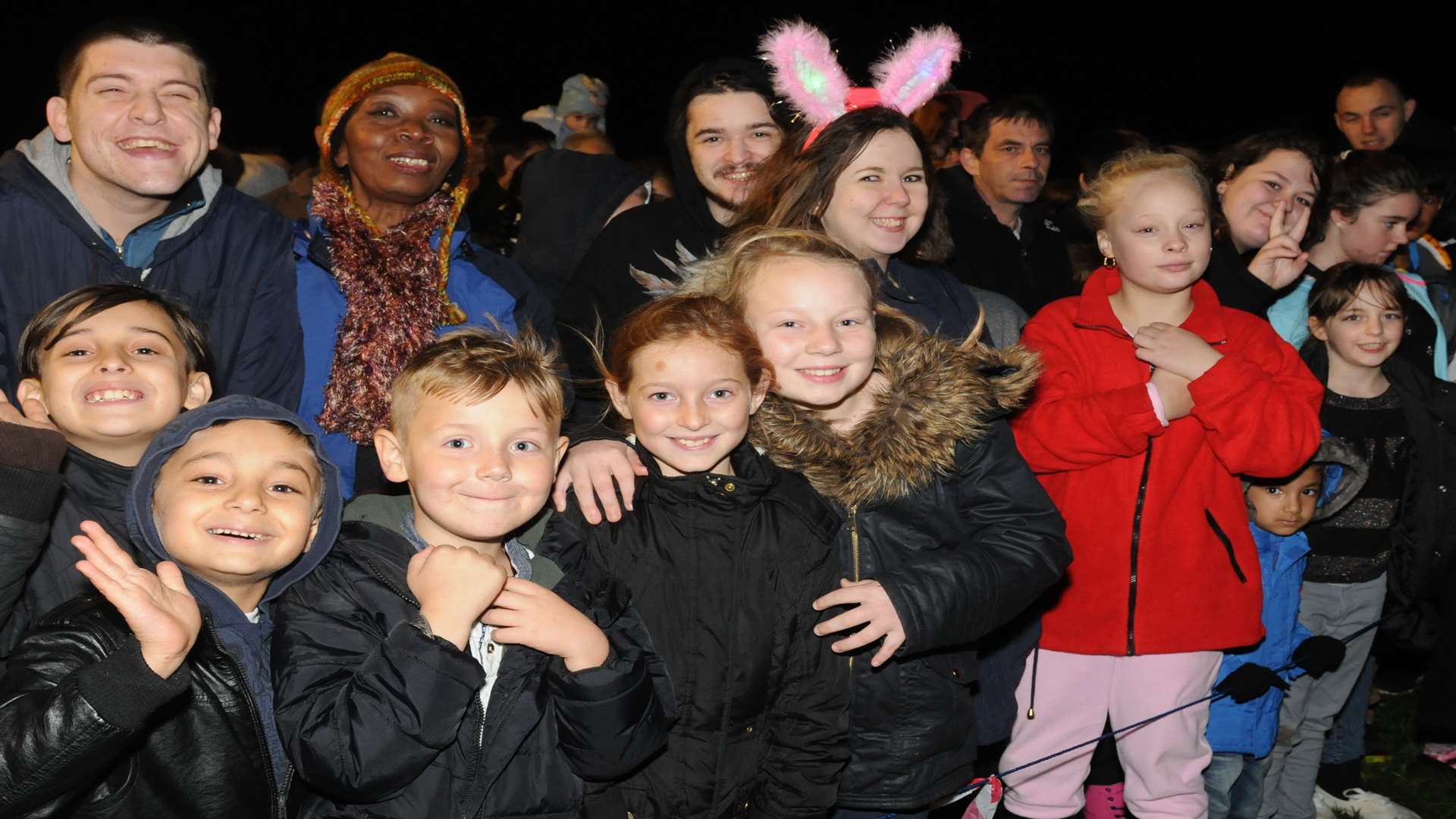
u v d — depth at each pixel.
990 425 2.52
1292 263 3.45
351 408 2.67
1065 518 3.04
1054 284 4.74
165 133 2.53
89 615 1.97
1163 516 2.99
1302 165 3.68
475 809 2.05
